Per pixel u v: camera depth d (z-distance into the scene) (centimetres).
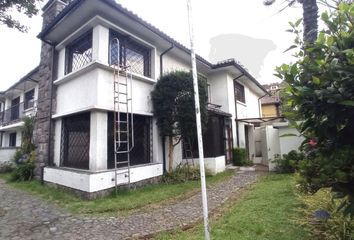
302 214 421
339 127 228
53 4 918
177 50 983
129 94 779
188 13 339
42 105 916
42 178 818
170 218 473
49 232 416
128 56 827
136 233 404
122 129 761
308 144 257
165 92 817
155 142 859
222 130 1181
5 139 1792
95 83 689
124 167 722
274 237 354
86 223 456
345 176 209
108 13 709
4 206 575
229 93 1305
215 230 391
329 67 212
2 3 727
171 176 845
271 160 1032
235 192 670
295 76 238
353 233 308
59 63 866
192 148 1029
